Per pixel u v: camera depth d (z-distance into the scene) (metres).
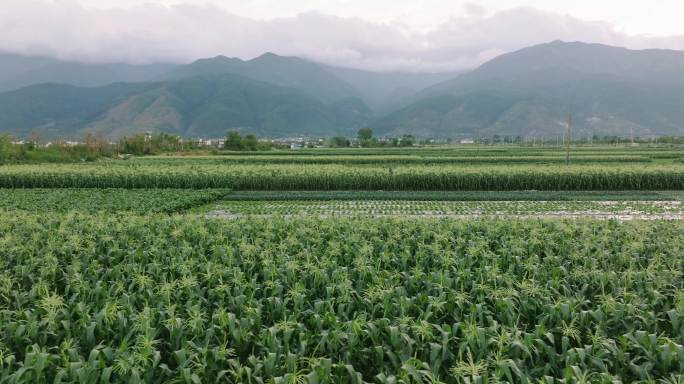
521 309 7.93
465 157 54.75
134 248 12.16
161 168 37.59
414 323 6.98
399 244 12.09
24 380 5.98
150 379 6.28
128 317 7.67
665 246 11.27
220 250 11.20
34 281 9.80
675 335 7.19
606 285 8.91
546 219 14.34
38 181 34.72
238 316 8.02
